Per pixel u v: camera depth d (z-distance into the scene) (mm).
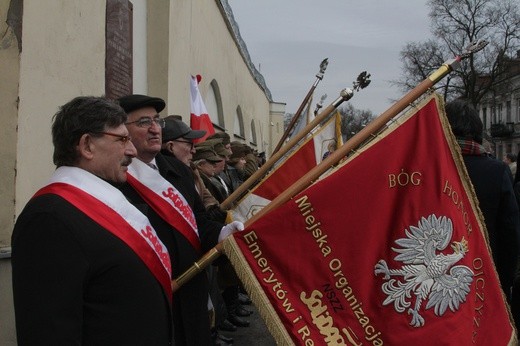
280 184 4551
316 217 2600
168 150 4059
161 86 7281
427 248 2604
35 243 1792
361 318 2525
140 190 2682
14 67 3266
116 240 1942
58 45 3895
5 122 3223
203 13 11422
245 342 5242
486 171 3248
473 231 2809
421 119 2760
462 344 2510
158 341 1979
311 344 2484
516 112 44781
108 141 2039
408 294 2555
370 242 2584
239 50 19422
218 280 4246
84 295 1852
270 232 2590
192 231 2770
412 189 2656
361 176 2635
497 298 2764
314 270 2564
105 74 5039
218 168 5258
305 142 4672
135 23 6684
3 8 3229
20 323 1751
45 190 1939
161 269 2115
